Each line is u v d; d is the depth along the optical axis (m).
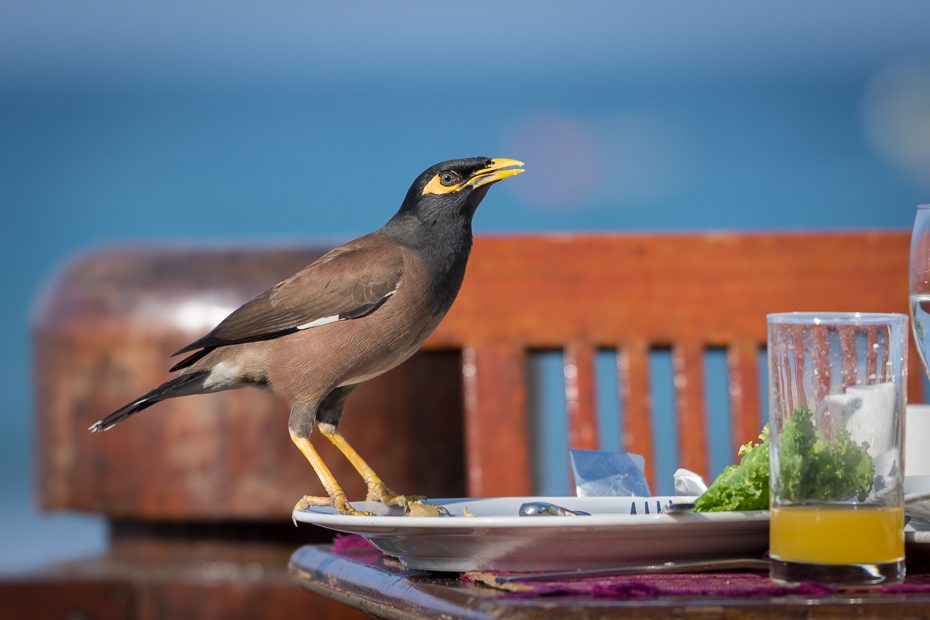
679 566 2.88
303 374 5.35
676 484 3.72
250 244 7.67
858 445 2.66
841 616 2.34
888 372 2.70
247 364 5.46
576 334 6.64
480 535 2.86
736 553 3.03
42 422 7.47
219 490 7.10
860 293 6.60
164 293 7.16
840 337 2.70
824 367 2.70
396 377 7.17
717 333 6.60
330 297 5.36
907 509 3.06
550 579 2.80
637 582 2.72
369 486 5.21
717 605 2.36
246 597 6.70
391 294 5.36
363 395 7.11
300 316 5.38
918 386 6.35
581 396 6.61
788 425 2.70
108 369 7.18
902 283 6.61
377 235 5.68
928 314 3.23
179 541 7.39
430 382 7.28
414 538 2.95
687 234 6.66
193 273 7.24
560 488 28.17
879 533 2.62
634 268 6.65
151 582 6.82
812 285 6.61
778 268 6.61
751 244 6.61
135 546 7.50
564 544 2.88
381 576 3.11
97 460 7.25
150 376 7.12
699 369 6.58
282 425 7.10
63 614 6.78
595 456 3.85
